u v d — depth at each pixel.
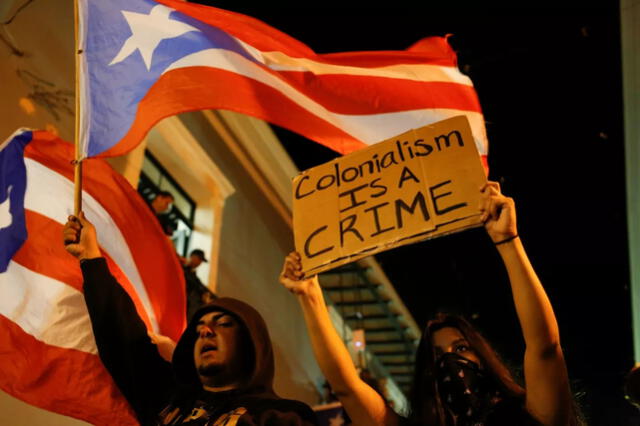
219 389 3.49
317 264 2.99
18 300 4.18
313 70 4.79
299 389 10.79
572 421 2.90
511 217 2.68
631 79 8.08
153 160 9.07
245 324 3.65
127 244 4.58
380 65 4.98
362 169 3.16
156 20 4.45
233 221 10.27
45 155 4.68
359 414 2.98
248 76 4.52
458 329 3.15
